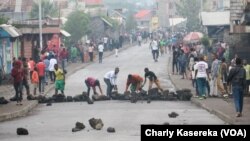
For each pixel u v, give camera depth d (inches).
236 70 877.2
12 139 725.9
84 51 2522.1
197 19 3900.1
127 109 1071.0
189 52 1728.6
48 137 733.9
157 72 2000.5
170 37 3560.5
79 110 1072.2
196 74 1189.7
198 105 1125.1
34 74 1336.1
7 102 1160.2
